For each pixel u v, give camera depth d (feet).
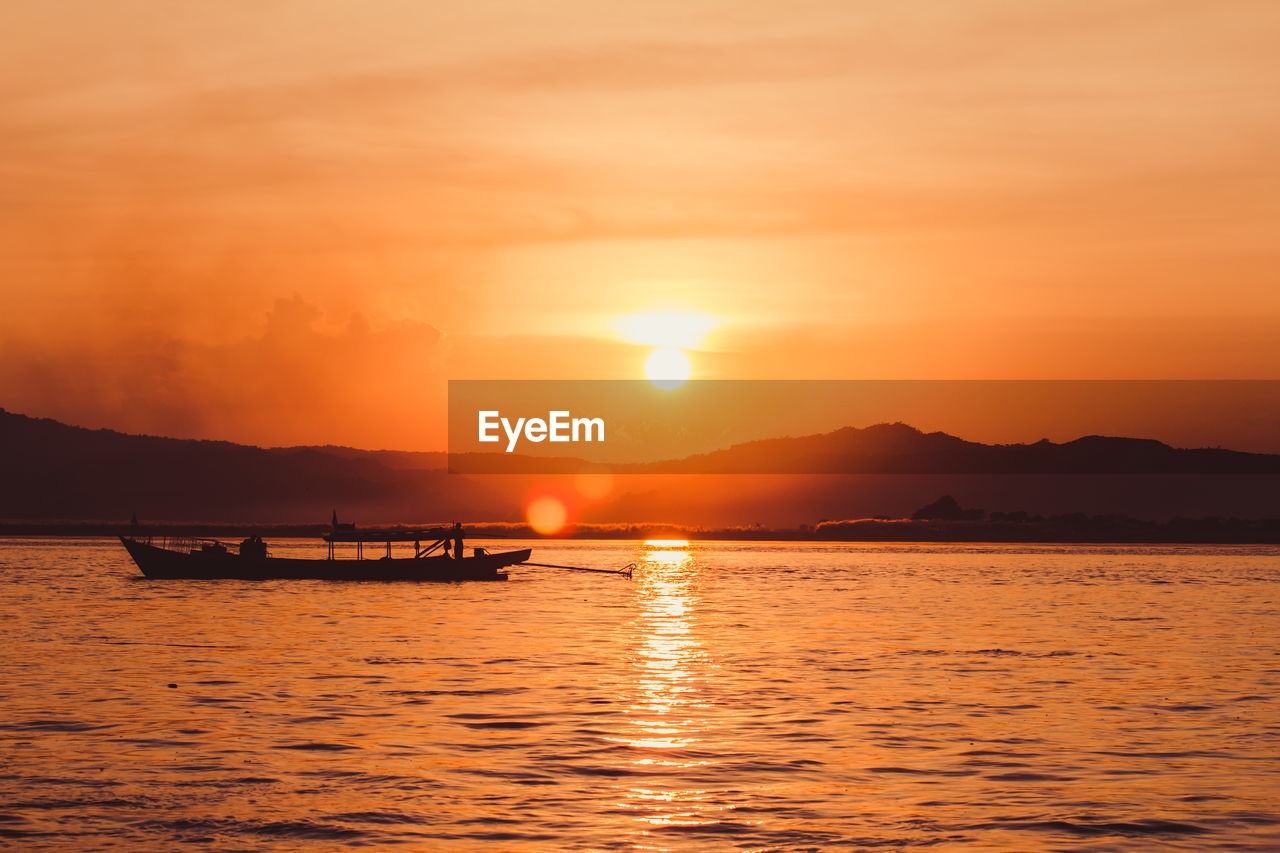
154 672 147.95
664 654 169.68
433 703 124.47
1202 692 134.31
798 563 557.74
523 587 340.39
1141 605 278.26
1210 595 319.68
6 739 105.09
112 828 79.10
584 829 79.00
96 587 318.65
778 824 80.07
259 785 89.40
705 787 89.35
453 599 286.05
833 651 175.01
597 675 146.30
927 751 101.65
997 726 112.78
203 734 107.45
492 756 98.94
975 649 178.50
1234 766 96.68
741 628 213.25
